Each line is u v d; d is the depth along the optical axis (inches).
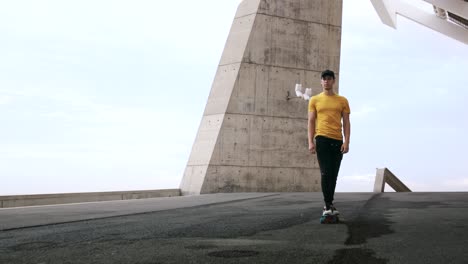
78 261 169.5
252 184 850.1
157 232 247.1
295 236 224.8
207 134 864.9
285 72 880.3
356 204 424.2
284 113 873.5
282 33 885.2
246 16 890.7
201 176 843.4
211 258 170.9
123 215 363.3
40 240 224.8
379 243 200.7
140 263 164.1
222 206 437.7
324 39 904.9
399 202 442.6
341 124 278.2
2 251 193.6
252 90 864.3
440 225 261.6
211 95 888.9
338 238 216.7
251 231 245.4
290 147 871.7
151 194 788.6
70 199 626.5
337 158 276.5
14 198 551.2
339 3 917.8
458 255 172.9
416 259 165.8
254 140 857.5
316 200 495.5
